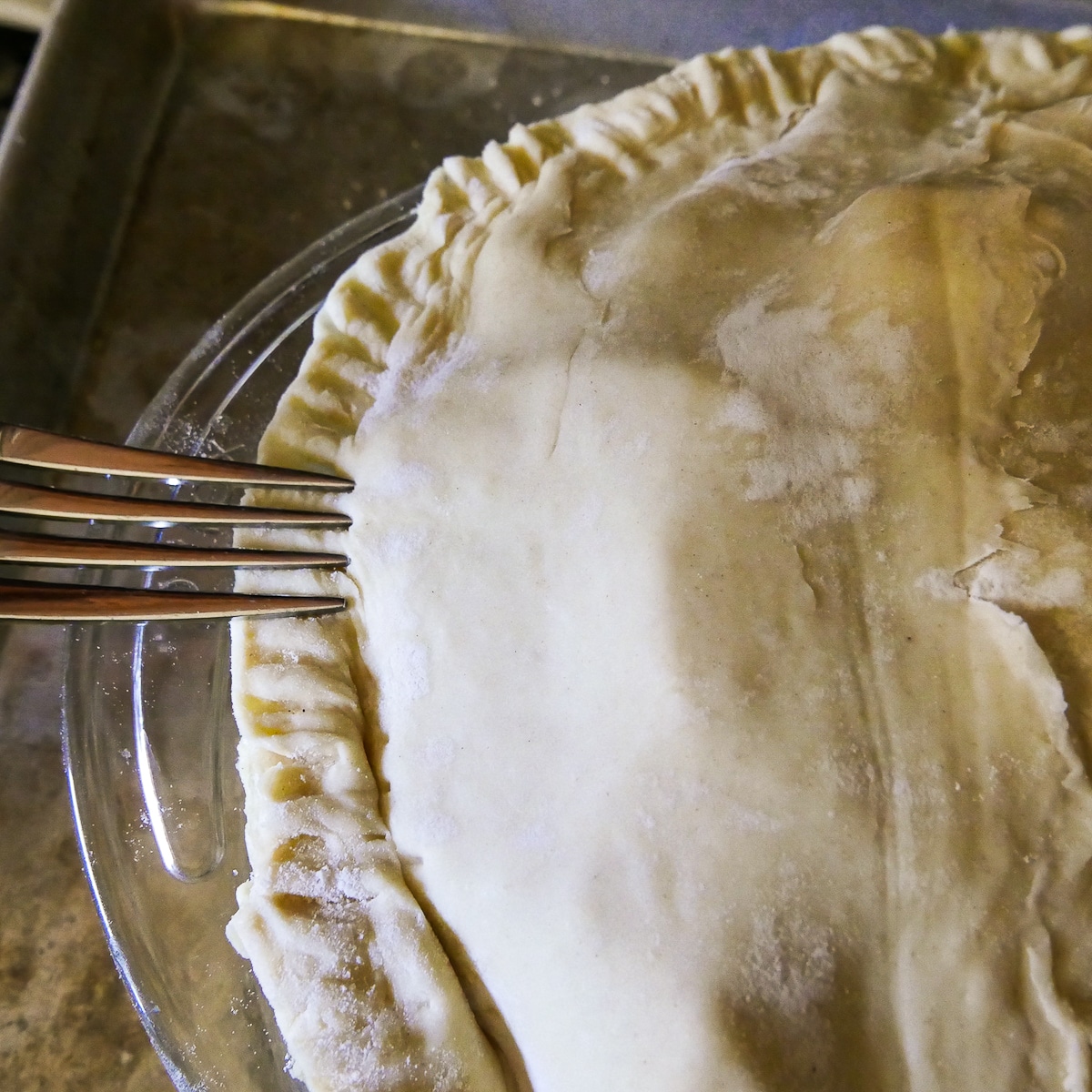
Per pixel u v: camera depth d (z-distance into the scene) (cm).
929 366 21
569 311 24
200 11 32
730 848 20
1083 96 25
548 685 21
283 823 22
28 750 26
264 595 23
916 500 21
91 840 23
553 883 21
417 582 23
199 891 23
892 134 25
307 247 30
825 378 21
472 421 23
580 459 22
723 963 20
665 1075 20
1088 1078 19
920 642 20
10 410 28
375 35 32
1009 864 20
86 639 24
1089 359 21
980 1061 19
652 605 21
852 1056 19
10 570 26
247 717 23
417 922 22
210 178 31
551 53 32
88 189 29
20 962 25
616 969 20
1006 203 22
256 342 27
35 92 29
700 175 26
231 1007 23
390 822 22
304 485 23
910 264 22
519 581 22
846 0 31
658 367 22
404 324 25
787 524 21
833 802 20
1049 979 19
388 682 23
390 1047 21
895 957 20
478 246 25
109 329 29
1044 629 20
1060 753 20
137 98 31
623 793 20
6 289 28
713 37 32
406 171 31
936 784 20
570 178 25
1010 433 21
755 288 23
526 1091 21
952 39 27
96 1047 24
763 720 20
